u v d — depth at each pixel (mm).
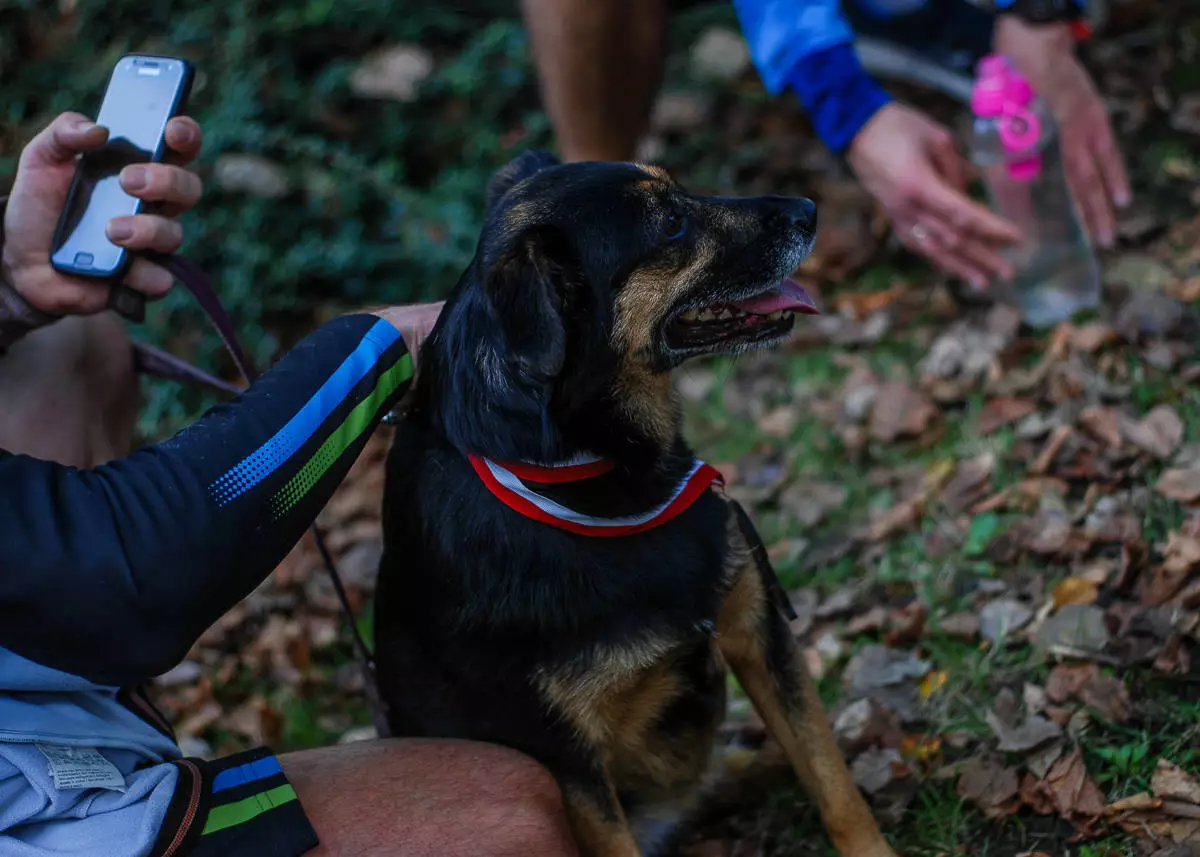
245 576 2166
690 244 2703
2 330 2781
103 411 3055
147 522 2074
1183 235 4637
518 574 2543
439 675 2717
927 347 4637
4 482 2053
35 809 2043
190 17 6449
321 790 2385
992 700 3070
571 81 4070
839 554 3812
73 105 6250
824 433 4414
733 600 2727
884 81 6008
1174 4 5922
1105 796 2707
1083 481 3701
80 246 2740
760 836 2965
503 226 2646
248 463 2174
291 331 5754
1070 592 3250
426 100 6430
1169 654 2924
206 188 5809
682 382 4996
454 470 2619
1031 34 4129
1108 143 4180
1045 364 4203
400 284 5809
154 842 2035
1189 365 3939
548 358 2379
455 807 2359
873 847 2705
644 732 2799
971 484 3826
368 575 4379
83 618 2029
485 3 6863
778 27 4125
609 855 2674
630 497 2605
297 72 6566
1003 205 4375
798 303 2904
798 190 5777
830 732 2771
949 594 3479
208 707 3941
